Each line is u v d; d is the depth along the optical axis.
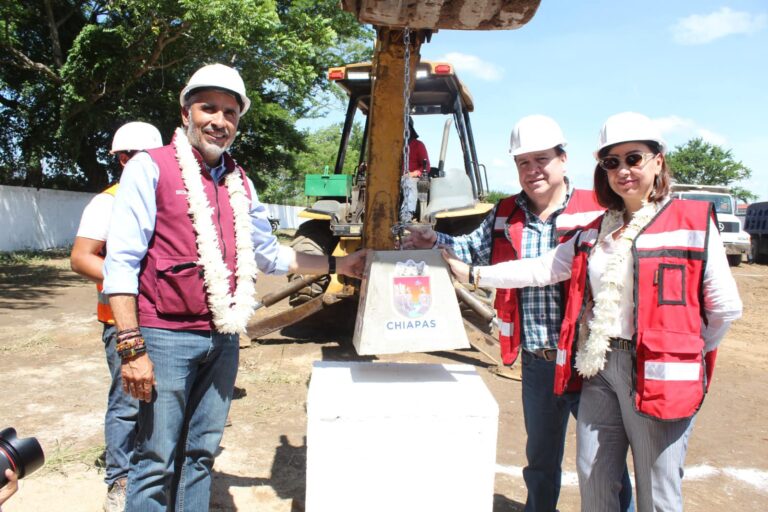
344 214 5.80
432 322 2.26
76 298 8.35
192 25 13.00
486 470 2.06
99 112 14.80
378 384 2.26
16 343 5.59
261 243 2.49
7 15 13.48
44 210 15.13
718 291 1.89
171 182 2.08
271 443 3.58
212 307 2.10
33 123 15.32
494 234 2.69
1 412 3.86
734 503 3.15
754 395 5.03
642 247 1.95
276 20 13.94
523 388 2.56
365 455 2.02
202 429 2.26
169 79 15.97
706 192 17.33
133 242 2.00
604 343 2.00
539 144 2.37
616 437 2.07
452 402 2.08
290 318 5.44
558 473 2.54
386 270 2.25
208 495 2.32
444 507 2.06
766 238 18.98
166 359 2.06
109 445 2.65
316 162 37.03
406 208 2.64
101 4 15.68
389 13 2.11
